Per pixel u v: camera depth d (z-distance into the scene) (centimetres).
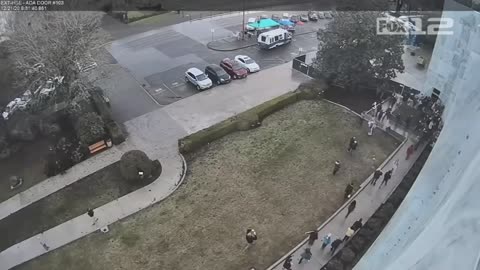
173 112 3816
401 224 2323
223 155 3309
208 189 3000
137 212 2823
